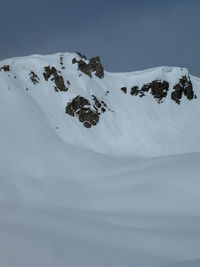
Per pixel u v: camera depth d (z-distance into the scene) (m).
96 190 27.59
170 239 15.83
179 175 25.45
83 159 38.97
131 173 30.14
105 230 17.69
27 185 28.31
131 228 18.09
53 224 18.58
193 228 17.20
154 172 28.00
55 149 39.69
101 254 13.98
